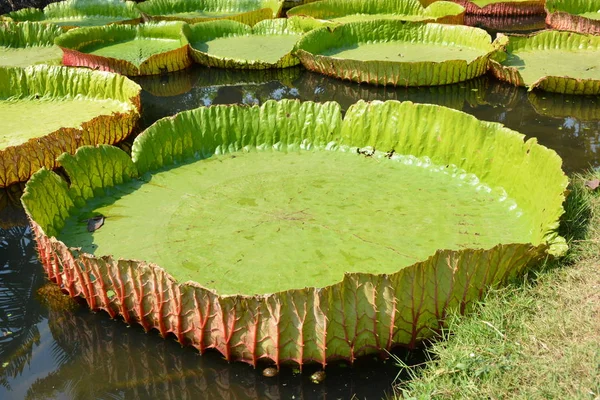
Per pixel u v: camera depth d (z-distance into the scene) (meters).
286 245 2.97
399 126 3.79
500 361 2.22
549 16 7.57
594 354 2.15
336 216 3.22
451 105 5.11
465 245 2.95
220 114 3.96
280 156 3.92
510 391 2.11
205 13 8.45
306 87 5.68
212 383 2.40
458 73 5.46
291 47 6.60
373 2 7.94
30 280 3.05
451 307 2.51
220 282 2.71
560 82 5.14
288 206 3.33
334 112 3.95
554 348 2.24
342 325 2.36
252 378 2.41
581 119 4.75
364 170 3.72
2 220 3.66
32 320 2.76
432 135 3.68
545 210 2.97
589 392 2.02
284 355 2.40
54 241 2.69
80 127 4.06
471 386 2.13
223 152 3.96
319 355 2.39
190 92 5.63
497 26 7.83
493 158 3.44
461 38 6.36
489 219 3.19
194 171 3.75
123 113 4.32
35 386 2.44
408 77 5.43
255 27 7.09
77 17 8.21
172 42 6.89
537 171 3.16
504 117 4.82
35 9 8.09
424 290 2.41
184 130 3.86
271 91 5.62
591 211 3.05
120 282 2.56
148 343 2.60
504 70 5.43
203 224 3.18
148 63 5.89
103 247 3.00
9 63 6.27
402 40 6.64
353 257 2.87
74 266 2.68
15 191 3.91
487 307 2.50
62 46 6.14
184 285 2.38
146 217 3.26
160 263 2.85
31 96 5.10
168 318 2.53
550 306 2.46
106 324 2.72
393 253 2.89
